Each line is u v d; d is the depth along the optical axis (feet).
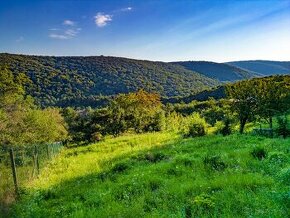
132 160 72.90
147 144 117.60
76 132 234.58
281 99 114.42
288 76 145.59
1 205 40.73
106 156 94.94
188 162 55.93
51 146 107.96
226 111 124.98
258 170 45.16
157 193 39.81
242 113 114.93
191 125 129.70
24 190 50.34
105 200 40.91
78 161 92.38
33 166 67.46
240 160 52.01
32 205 42.73
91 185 53.01
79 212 36.11
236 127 131.75
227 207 30.17
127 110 229.66
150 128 215.10
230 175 42.63
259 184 37.01
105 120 227.81
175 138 125.70
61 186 56.70
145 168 57.98
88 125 233.35
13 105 160.15
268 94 114.62
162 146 100.22
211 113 164.04
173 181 44.47
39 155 80.59
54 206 42.83
